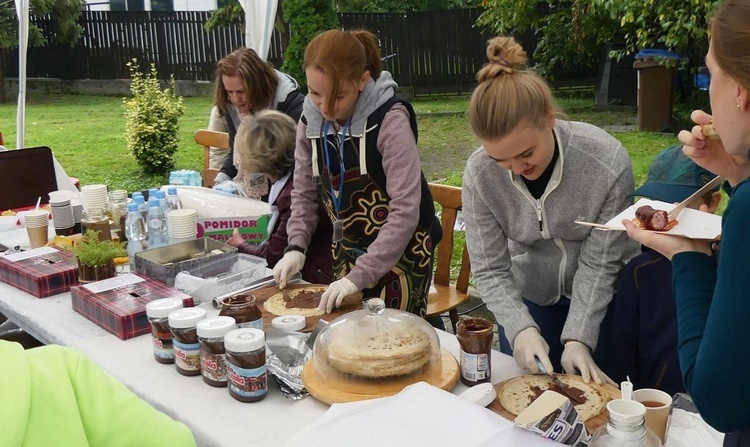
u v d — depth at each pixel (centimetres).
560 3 1034
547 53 1084
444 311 303
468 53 1309
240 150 278
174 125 838
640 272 193
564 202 195
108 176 825
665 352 190
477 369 166
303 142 260
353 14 1283
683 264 117
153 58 1537
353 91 228
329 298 209
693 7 691
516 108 172
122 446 109
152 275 234
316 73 222
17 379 103
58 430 103
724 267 101
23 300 237
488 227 205
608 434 119
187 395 167
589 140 191
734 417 104
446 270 328
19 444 97
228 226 285
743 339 99
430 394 139
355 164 238
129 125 828
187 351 176
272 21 577
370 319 171
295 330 195
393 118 231
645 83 845
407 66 1316
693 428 144
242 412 159
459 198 318
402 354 163
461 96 1323
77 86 1577
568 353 182
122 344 198
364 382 162
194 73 1525
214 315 216
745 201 99
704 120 132
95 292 220
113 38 1545
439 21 1297
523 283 224
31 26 1467
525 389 162
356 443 124
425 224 251
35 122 1217
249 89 342
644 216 130
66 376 110
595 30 978
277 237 276
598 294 192
